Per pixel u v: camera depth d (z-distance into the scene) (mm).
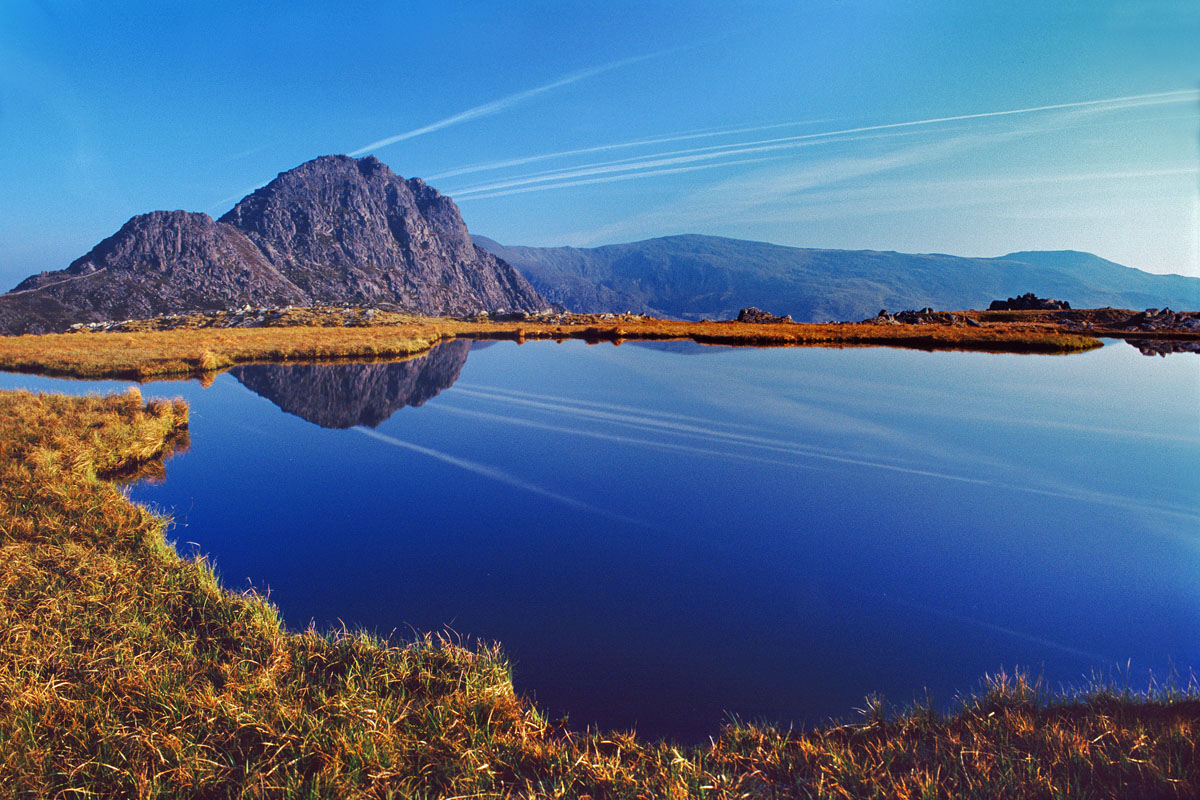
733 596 9148
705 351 47188
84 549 8828
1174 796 3814
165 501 13711
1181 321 70250
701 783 4629
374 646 6898
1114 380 30734
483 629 8195
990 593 9305
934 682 7012
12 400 19609
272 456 17578
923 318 75938
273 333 68312
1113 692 5707
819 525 12250
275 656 6555
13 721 5301
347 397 27625
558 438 19547
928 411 23203
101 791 4727
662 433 20141
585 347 51875
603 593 9297
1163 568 10172
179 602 7621
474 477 15531
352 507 13344
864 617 8594
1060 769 4285
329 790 4652
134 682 5910
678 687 6914
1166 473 15500
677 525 12164
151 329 108500
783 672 7184
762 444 18703
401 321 103812
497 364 39062
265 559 10547
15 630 6691
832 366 36750
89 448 14961
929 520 12398
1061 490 14281
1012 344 50812
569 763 5059
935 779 4363
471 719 5707
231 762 5020
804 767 4887
